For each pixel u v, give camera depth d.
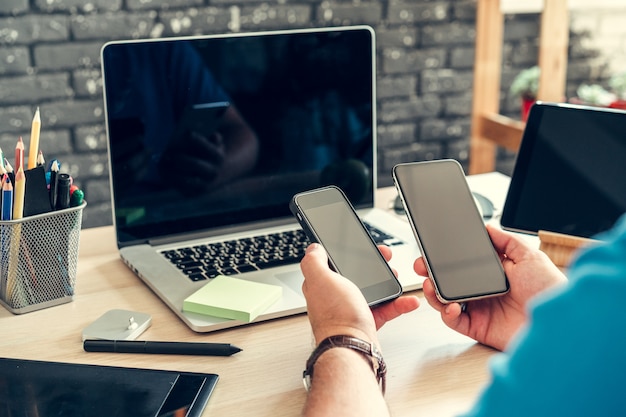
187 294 0.95
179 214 1.14
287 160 1.19
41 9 2.16
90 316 0.93
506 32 2.73
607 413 0.38
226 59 1.12
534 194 1.10
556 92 2.16
